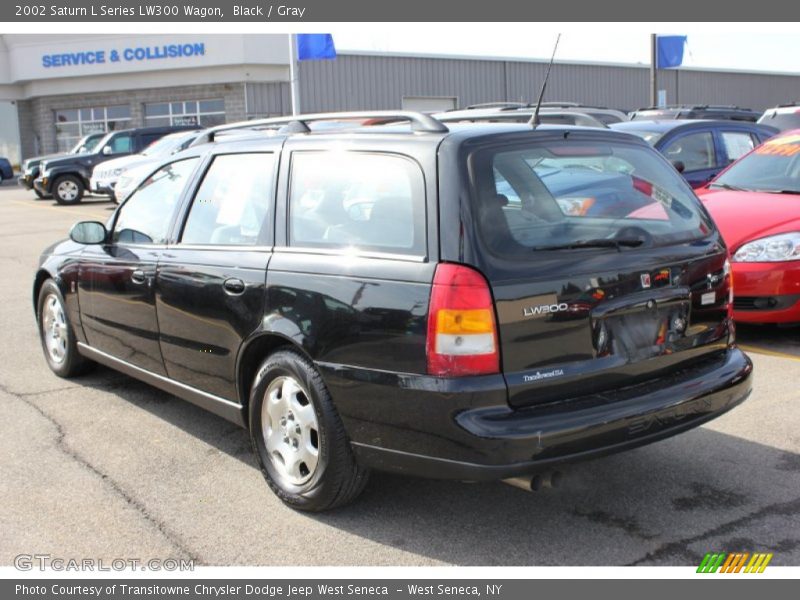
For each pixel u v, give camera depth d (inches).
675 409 139.6
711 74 1600.6
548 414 128.7
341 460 143.2
